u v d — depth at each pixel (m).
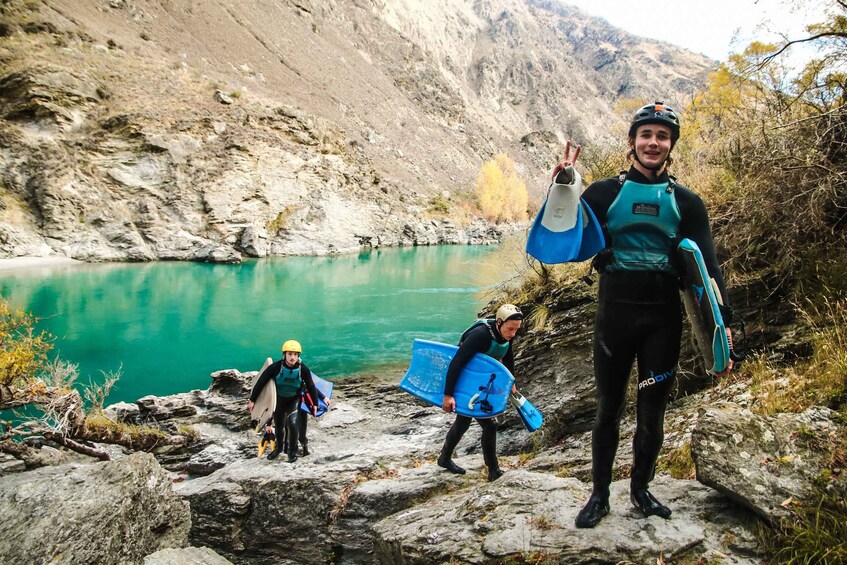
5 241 30.16
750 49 5.77
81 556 3.28
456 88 157.38
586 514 2.64
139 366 13.11
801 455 2.55
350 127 81.25
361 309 20.00
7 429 7.40
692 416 3.93
